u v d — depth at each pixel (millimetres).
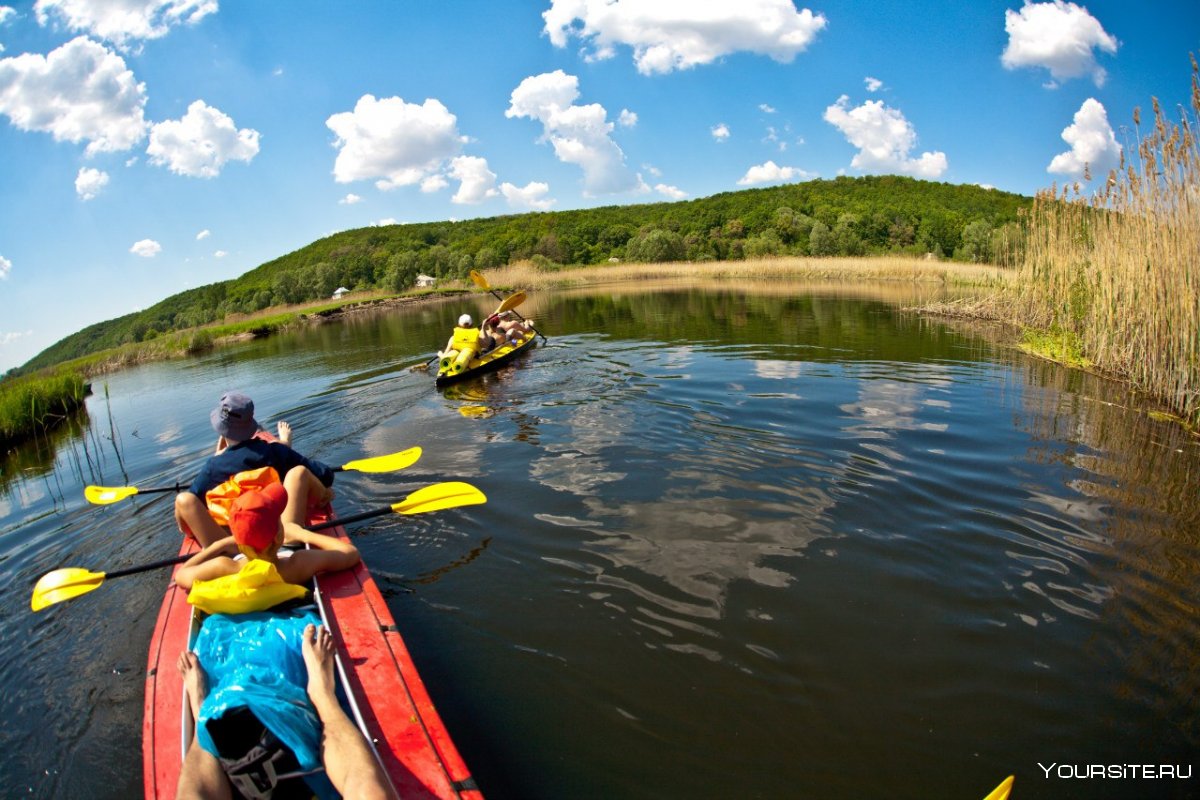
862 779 2664
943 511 4906
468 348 10477
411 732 2580
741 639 3549
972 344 11836
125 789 2918
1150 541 4367
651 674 3316
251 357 17766
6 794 2947
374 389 10453
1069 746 2793
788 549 4449
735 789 2639
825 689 3166
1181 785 2574
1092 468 5617
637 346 12688
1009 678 3195
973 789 2600
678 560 4371
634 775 2729
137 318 70250
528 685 3289
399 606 4059
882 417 7223
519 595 4082
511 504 5410
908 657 3363
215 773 2344
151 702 2824
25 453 9320
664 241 51219
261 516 3189
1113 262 9266
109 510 6387
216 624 3068
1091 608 3693
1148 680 3143
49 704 3531
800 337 13000
